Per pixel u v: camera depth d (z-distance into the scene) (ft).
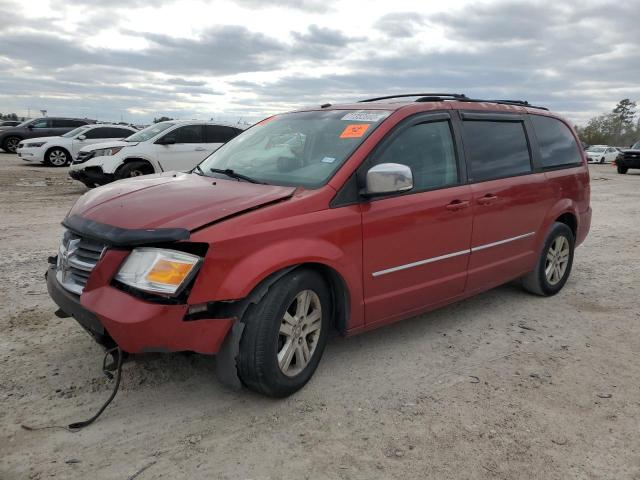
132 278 9.53
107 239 9.73
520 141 16.69
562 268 18.65
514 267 16.38
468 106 15.17
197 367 12.18
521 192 15.97
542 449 9.64
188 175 13.75
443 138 14.10
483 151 15.14
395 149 12.76
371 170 11.37
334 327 12.29
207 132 41.96
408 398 11.25
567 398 11.48
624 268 22.57
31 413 10.18
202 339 9.88
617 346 14.34
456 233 13.89
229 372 10.36
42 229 26.63
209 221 9.87
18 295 16.42
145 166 39.22
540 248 17.34
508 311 16.79
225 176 13.17
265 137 14.53
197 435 9.70
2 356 12.38
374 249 11.99
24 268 19.35
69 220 11.05
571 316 16.53
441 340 14.34
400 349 13.67
